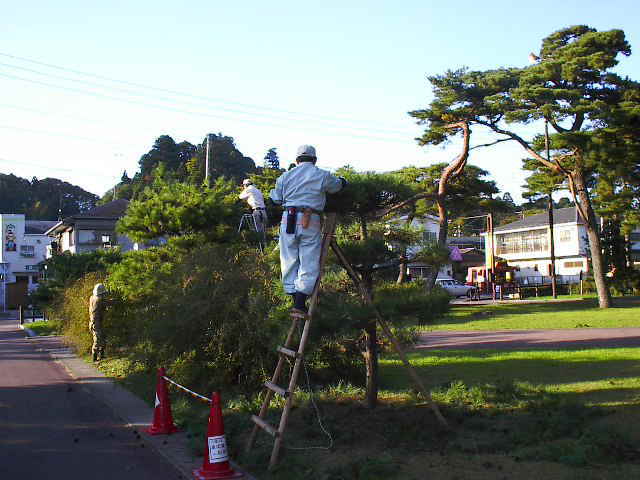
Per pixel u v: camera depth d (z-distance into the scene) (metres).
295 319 6.87
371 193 7.77
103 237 47.56
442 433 7.28
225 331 10.03
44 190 95.56
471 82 27.98
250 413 8.91
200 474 6.24
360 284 7.32
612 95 29.47
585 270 62.22
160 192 16.30
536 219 68.25
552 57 29.83
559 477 5.59
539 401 8.51
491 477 5.71
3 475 6.49
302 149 6.73
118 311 15.91
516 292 50.19
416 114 29.53
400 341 8.34
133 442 7.93
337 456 6.68
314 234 6.54
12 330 30.38
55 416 9.53
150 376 12.95
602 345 15.46
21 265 67.88
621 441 6.41
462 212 36.88
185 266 11.04
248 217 14.99
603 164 30.97
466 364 12.78
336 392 9.91
